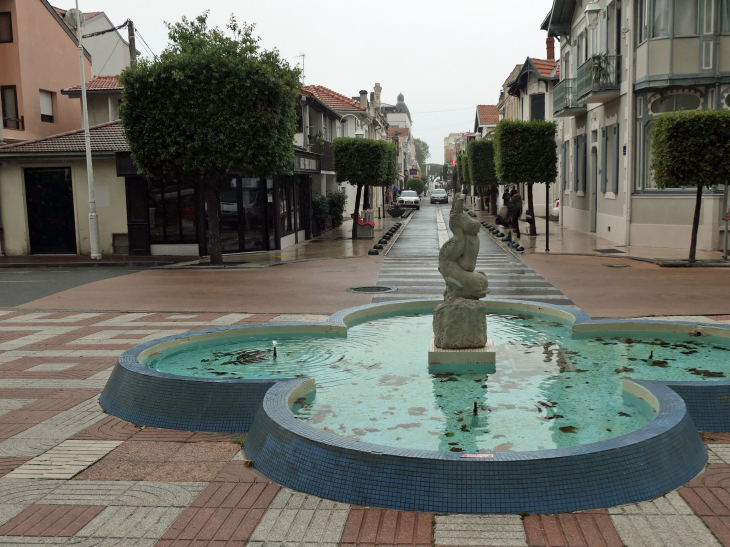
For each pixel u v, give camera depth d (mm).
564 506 4176
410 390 6582
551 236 25844
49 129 30875
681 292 12797
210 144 17703
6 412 6469
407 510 4238
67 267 20484
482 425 5578
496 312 10477
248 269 18281
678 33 19000
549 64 38906
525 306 10398
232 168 18312
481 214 43938
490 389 6566
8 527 4121
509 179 25844
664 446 4598
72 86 32188
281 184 23984
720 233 19469
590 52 24234
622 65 21438
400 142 94312
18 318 11711
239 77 17672
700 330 8555
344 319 9539
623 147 21516
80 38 21422
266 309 12008
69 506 4398
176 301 13133
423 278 15664
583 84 24062
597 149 24938
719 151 15820
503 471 4219
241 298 13305
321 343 8633
